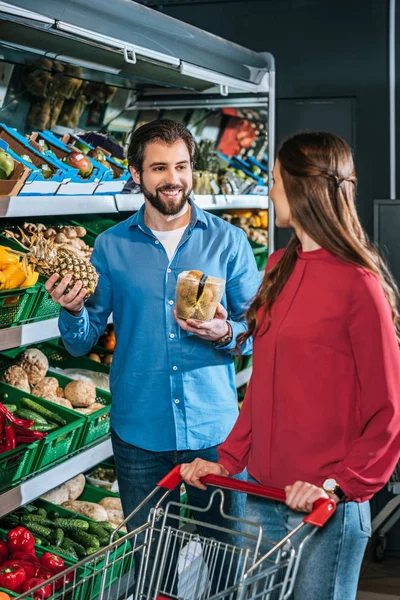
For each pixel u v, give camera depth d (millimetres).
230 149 4371
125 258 2633
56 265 2406
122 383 2652
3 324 2598
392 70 4793
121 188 3137
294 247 2004
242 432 2115
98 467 3598
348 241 1881
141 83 3912
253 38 4977
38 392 3135
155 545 2598
